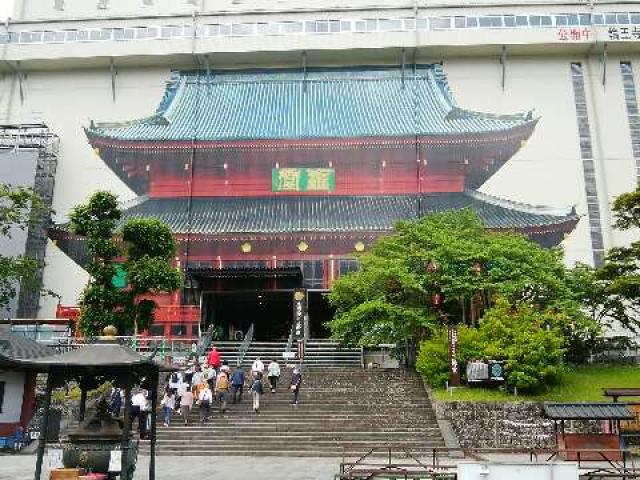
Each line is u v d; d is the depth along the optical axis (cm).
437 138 4806
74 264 4666
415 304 3072
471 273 2980
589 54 5053
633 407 2131
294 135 4869
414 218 4600
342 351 3712
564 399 2414
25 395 2406
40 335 3578
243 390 2661
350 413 2370
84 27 5169
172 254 3459
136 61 5169
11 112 5162
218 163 4859
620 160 4812
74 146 5038
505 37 4938
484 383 2592
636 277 2809
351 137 4831
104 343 1169
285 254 4553
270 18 5084
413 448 1728
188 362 3105
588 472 1367
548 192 4734
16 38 5178
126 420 1127
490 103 5000
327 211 4681
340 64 5209
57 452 1141
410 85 5084
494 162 4781
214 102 5134
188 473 1653
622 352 3297
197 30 5100
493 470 1009
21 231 4656
